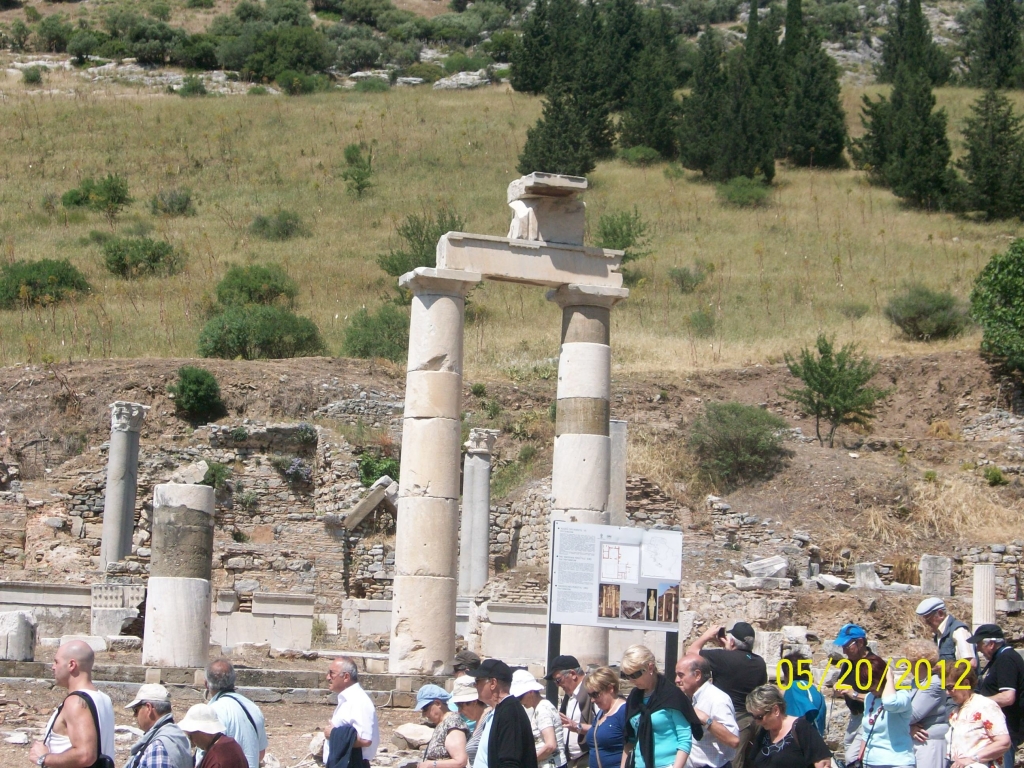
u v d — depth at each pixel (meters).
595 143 90.00
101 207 74.19
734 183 79.38
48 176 80.50
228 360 50.16
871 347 55.06
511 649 28.62
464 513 37.62
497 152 87.38
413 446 19.39
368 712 12.09
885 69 117.50
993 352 52.56
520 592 33.25
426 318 19.53
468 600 35.19
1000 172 76.81
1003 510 42.00
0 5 152.75
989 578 33.19
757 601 32.62
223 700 11.34
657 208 76.31
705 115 86.12
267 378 48.38
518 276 19.84
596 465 19.84
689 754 11.66
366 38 143.25
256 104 98.44
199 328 56.03
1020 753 19.66
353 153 84.31
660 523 38.75
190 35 131.75
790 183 83.88
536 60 107.94
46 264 59.59
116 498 33.84
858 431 50.41
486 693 11.33
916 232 72.94
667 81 94.62
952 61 122.69
